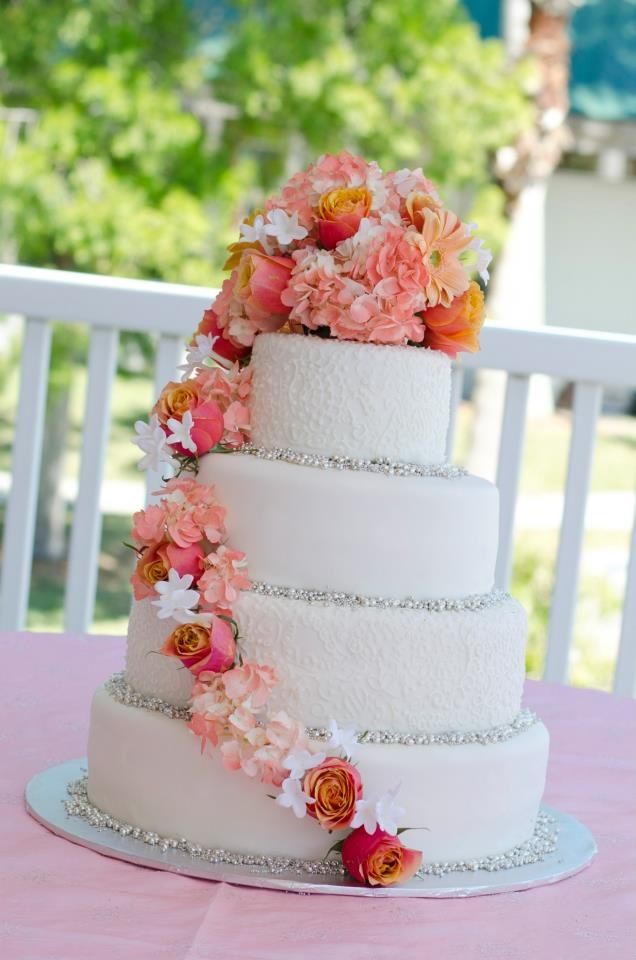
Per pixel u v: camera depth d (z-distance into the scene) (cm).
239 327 147
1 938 112
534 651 554
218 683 131
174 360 286
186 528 135
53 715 179
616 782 171
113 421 995
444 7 682
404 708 134
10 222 608
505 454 288
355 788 127
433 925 122
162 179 633
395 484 136
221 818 133
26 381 287
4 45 621
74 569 291
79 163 635
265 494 136
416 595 138
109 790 140
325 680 133
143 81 619
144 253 607
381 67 668
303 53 654
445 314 142
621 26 1122
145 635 142
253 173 676
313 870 132
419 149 700
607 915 128
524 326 283
